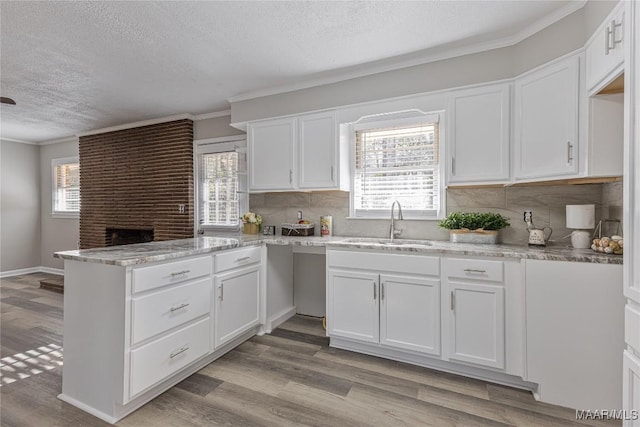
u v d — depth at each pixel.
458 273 2.18
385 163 3.12
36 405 1.88
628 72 1.12
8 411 1.83
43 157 5.79
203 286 2.25
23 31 2.21
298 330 3.05
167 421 1.75
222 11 2.02
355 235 3.25
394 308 2.38
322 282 3.45
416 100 2.69
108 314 1.78
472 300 2.14
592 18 1.84
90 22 2.12
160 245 2.39
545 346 1.90
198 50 2.51
